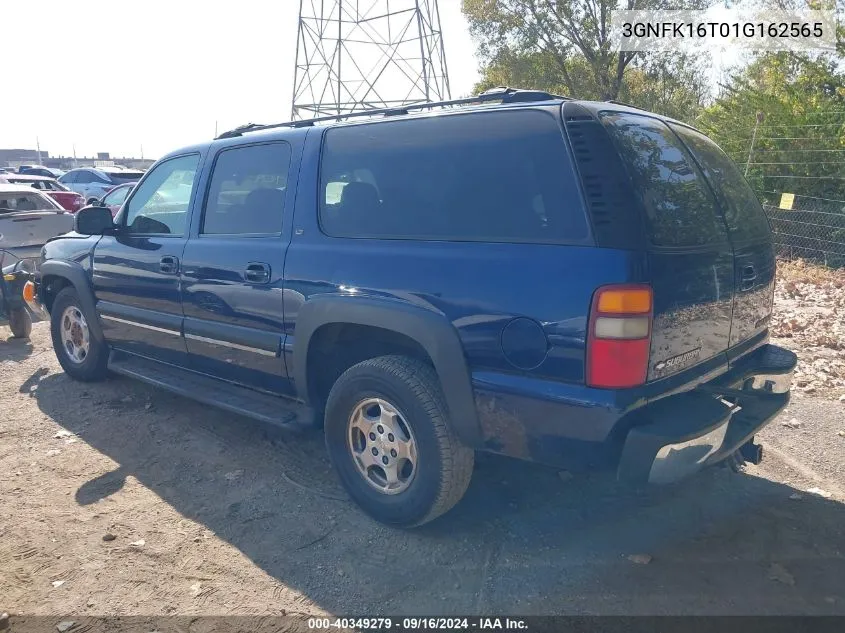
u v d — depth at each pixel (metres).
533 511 3.54
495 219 2.92
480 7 20.28
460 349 2.92
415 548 3.23
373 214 3.37
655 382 2.70
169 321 4.46
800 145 11.98
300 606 2.85
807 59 13.02
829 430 4.54
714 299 3.02
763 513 3.50
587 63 20.67
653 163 2.95
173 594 2.93
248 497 3.75
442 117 3.21
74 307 5.53
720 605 2.78
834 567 3.03
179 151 4.62
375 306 3.17
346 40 19.73
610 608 2.78
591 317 2.57
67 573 3.08
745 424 3.12
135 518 3.54
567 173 2.74
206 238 4.20
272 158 3.93
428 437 3.09
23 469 4.11
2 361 6.43
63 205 16.95
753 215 3.67
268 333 3.79
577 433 2.66
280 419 3.80
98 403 5.21
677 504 3.60
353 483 3.49
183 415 4.95
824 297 8.80
